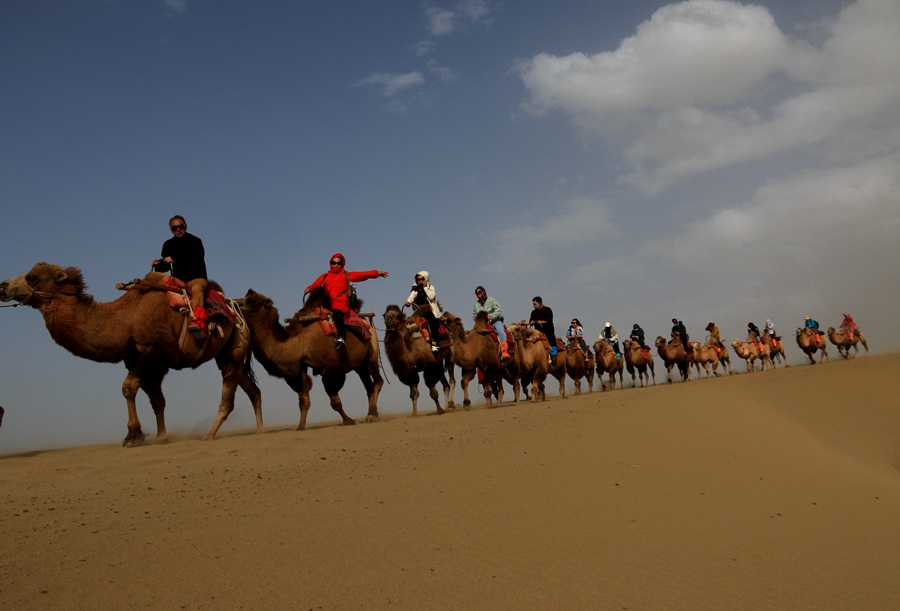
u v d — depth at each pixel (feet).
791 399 62.03
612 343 110.01
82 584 15.11
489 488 25.05
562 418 41.57
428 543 19.11
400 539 19.20
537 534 20.80
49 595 14.48
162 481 24.72
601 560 19.39
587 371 94.73
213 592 15.06
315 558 17.34
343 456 29.66
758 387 65.62
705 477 30.71
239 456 30.42
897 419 60.13
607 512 23.90
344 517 20.65
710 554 21.12
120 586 15.11
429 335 56.08
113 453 32.91
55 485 24.56
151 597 14.65
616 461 31.35
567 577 17.89
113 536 18.31
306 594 15.31
